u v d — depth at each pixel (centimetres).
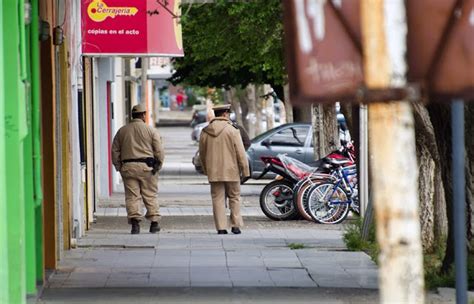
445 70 1090
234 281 2794
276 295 2559
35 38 2439
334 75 1070
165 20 4641
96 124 5822
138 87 11394
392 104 1053
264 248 3609
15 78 2072
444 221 3388
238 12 5594
